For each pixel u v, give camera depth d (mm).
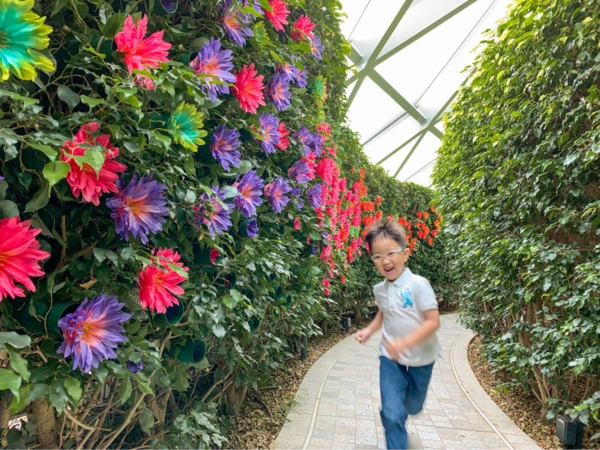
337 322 4910
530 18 2105
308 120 1942
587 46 1897
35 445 997
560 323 2078
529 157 2283
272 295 1684
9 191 743
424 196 7555
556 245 2078
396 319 1794
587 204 1985
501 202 2578
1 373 580
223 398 2180
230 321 1403
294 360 3691
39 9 731
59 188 721
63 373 725
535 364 2350
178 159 913
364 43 6145
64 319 662
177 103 908
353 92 6688
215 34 1138
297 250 1966
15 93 583
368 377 3242
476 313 3535
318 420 2355
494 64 2631
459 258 3711
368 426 2275
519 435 2221
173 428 1319
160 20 988
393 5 5355
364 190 5004
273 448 1991
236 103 1232
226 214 1035
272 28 1521
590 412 1831
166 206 962
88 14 808
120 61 776
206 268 1183
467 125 3297
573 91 1950
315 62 2152
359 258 5484
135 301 890
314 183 2291
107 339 716
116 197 790
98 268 811
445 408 2611
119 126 744
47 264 828
